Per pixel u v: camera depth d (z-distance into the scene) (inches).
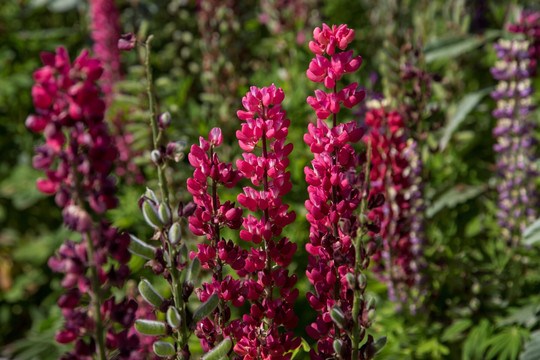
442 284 64.4
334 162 40.2
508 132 66.5
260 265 40.6
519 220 66.3
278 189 39.8
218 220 40.3
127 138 79.3
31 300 111.7
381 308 65.1
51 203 115.3
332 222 39.9
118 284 35.7
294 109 75.8
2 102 116.3
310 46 39.9
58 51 34.0
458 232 74.2
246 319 40.9
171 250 38.1
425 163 63.2
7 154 119.0
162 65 101.7
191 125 78.2
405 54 62.7
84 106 34.2
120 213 76.6
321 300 40.3
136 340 36.5
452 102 86.4
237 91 85.7
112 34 89.0
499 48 66.6
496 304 63.9
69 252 35.6
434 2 89.4
